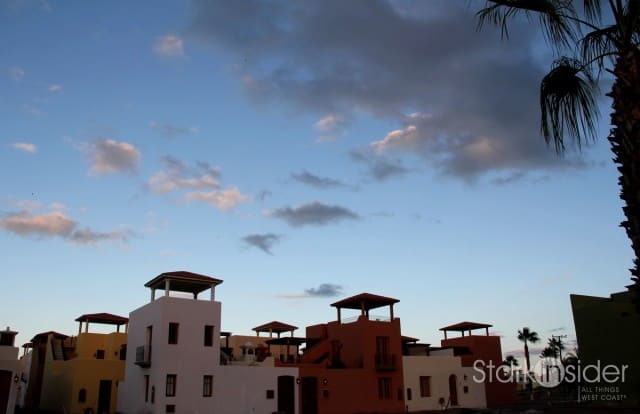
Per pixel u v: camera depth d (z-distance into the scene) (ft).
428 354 170.50
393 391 137.18
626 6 23.41
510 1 24.23
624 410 91.20
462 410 131.44
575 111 24.88
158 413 100.78
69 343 158.10
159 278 112.57
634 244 21.81
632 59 22.94
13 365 91.15
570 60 24.93
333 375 127.65
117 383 133.08
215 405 108.37
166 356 104.99
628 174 22.31
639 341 97.81
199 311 112.06
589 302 107.04
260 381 115.96
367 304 149.38
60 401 136.36
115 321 154.20
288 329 172.86
